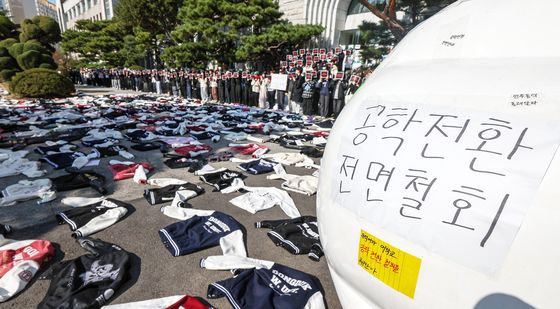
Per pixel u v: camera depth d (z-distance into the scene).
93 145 6.11
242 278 2.09
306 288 2.03
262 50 14.66
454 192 0.97
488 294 0.91
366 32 13.66
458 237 0.95
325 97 10.30
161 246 2.61
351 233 1.28
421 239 1.03
